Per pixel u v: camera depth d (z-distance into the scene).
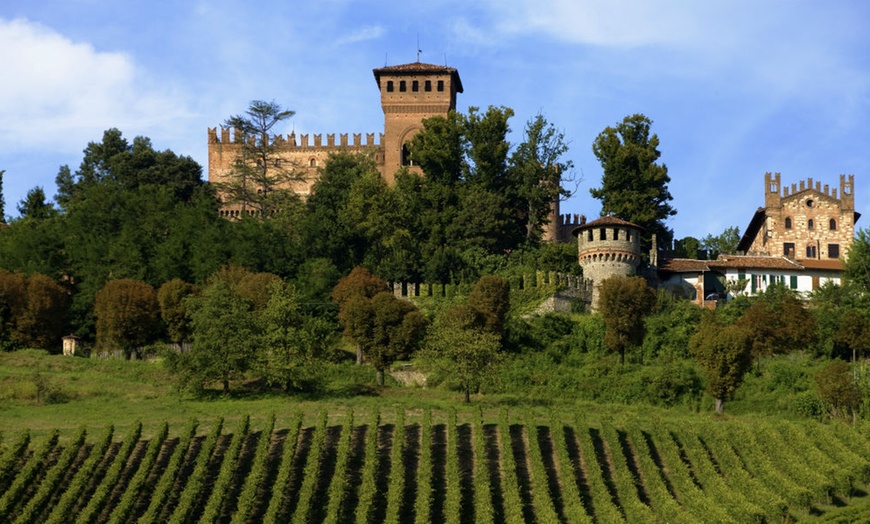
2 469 67.31
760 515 64.12
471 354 87.06
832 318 100.31
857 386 86.19
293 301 93.19
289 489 68.56
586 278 116.44
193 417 75.56
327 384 91.94
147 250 118.81
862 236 118.56
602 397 91.75
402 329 93.38
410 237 126.19
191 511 65.19
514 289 112.56
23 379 89.62
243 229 121.38
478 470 68.06
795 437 75.06
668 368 93.12
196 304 92.69
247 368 89.38
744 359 88.38
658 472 69.62
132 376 94.12
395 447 71.06
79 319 108.50
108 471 68.12
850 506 66.50
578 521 63.81
